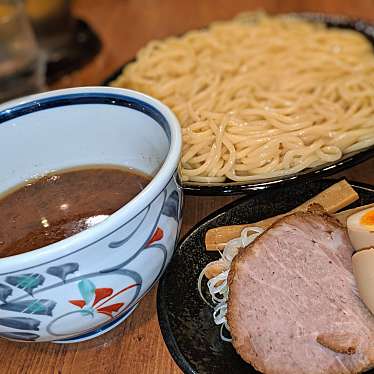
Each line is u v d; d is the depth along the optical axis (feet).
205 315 1.09
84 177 1.16
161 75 1.76
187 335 1.05
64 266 0.88
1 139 1.13
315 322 1.06
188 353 1.03
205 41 1.87
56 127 1.16
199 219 1.31
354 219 1.11
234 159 1.42
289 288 1.11
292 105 1.57
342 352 1.02
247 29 1.92
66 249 0.86
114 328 1.11
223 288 1.13
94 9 2.29
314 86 1.66
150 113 1.07
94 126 1.15
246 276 1.12
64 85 1.81
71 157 1.19
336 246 1.15
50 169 1.19
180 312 1.09
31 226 1.08
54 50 1.97
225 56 1.79
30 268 0.86
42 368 1.07
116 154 1.17
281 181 1.26
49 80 1.84
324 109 1.56
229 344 1.05
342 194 1.23
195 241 1.22
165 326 1.06
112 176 1.15
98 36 2.05
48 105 1.13
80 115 1.14
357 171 1.37
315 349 1.03
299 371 1.01
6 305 0.90
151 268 0.99
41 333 0.96
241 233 1.20
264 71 1.71
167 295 1.11
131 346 1.08
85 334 1.07
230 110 1.58
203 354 1.03
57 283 0.90
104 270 0.92
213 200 1.36
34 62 1.83
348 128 1.49
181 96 1.66
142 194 0.91
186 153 1.46
